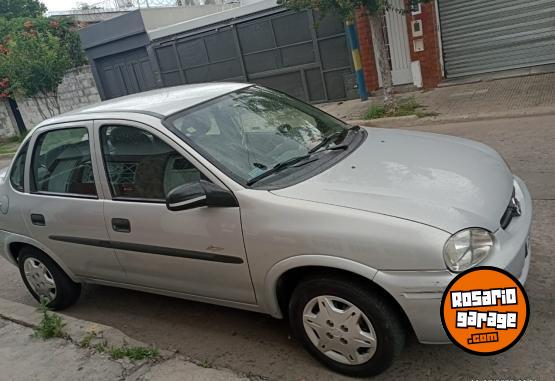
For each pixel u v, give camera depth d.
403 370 3.09
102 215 3.84
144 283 3.92
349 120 10.28
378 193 2.95
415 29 11.01
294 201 3.01
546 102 8.26
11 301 4.78
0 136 22.31
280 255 3.03
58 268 4.48
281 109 4.09
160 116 3.64
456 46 11.19
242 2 15.05
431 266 2.63
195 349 3.73
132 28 15.52
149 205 3.57
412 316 2.72
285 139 3.70
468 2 10.71
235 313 4.11
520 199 3.34
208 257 3.37
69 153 4.07
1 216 4.62
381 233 2.72
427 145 3.69
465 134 7.88
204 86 4.38
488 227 2.78
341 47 11.92
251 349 3.59
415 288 2.67
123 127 3.72
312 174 3.26
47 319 4.01
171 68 15.04
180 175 3.45
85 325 3.97
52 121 4.29
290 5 9.47
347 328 2.97
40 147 4.30
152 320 4.27
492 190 3.09
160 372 3.24
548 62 10.37
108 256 3.97
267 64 13.12
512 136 7.21
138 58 16.16
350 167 3.31
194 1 18.83
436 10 11.04
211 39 13.78
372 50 11.80
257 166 3.37
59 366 3.51
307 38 12.23
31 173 4.38
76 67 19.09
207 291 3.56
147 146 3.60
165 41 14.69
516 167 6.02
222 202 3.20
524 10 10.25
